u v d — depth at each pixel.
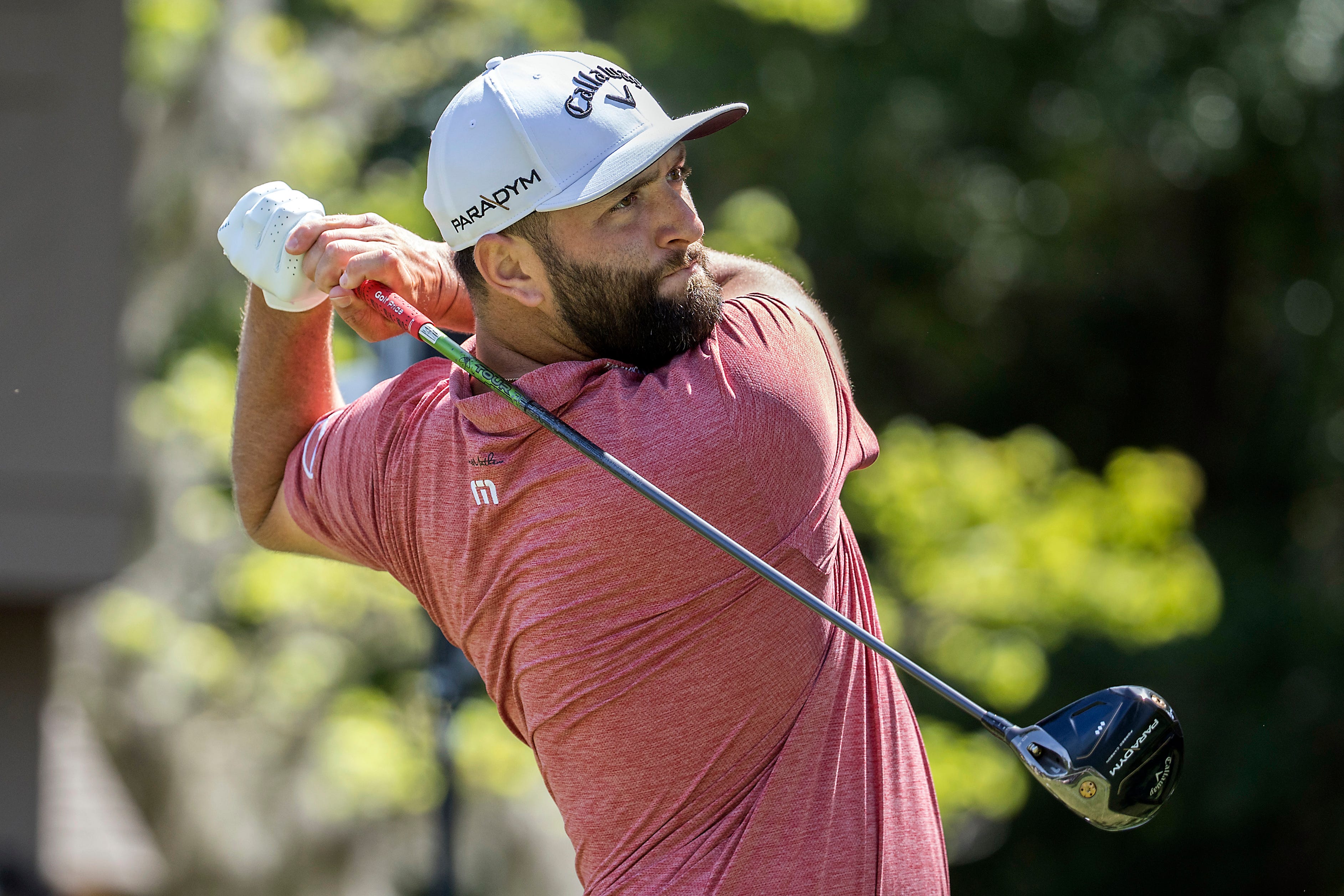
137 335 29.89
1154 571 32.34
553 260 8.77
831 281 56.00
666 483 8.60
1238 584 50.56
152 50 29.12
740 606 8.68
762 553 8.71
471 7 30.69
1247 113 50.47
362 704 27.80
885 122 51.00
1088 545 32.75
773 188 50.12
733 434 8.60
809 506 8.83
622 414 8.68
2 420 18.47
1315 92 49.88
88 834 33.84
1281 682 48.00
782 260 30.00
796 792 8.80
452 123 8.91
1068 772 8.45
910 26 51.44
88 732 33.66
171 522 28.47
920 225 54.81
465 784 26.61
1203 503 58.03
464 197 8.87
